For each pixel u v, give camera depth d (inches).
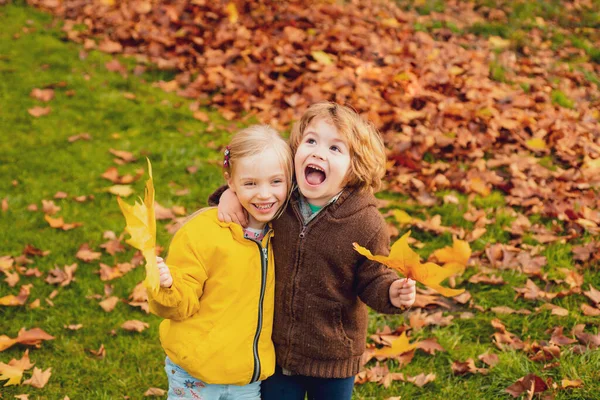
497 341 131.0
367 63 248.2
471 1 344.5
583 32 327.6
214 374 84.4
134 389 121.0
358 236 83.7
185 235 84.2
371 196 86.9
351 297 87.0
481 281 148.9
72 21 284.7
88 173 191.9
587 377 118.3
